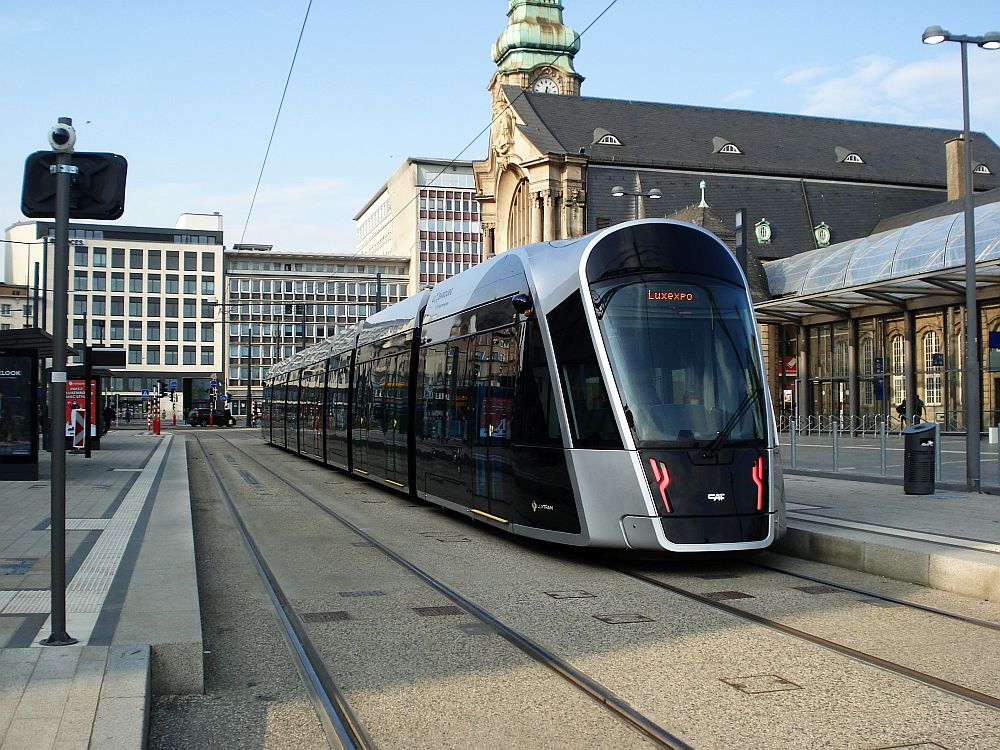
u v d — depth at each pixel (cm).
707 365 1117
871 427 4625
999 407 3953
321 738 551
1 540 1176
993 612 869
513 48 8294
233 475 2591
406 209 12469
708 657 714
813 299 3775
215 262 11731
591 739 542
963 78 1759
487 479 1332
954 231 4228
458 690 639
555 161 6581
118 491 1869
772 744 527
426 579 1052
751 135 7469
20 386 2038
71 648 636
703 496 1062
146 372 11431
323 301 12350
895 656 714
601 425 1096
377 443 2003
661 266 1151
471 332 1436
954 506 1501
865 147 7731
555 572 1095
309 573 1100
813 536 1172
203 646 727
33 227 10581
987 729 548
